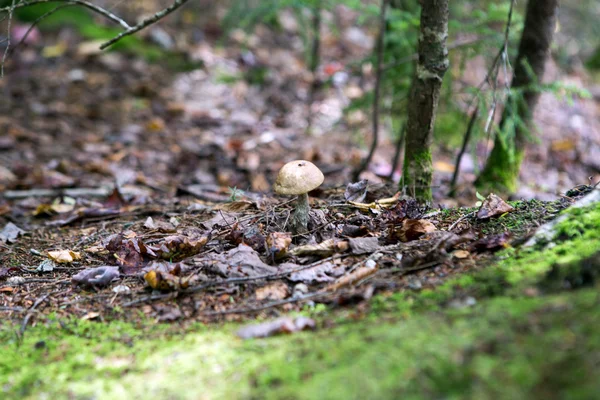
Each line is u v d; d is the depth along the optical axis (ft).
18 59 28.04
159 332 8.33
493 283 7.95
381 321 7.50
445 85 16.21
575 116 25.39
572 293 7.16
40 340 8.32
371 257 9.52
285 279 9.35
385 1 14.85
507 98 13.47
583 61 31.78
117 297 9.46
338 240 10.24
